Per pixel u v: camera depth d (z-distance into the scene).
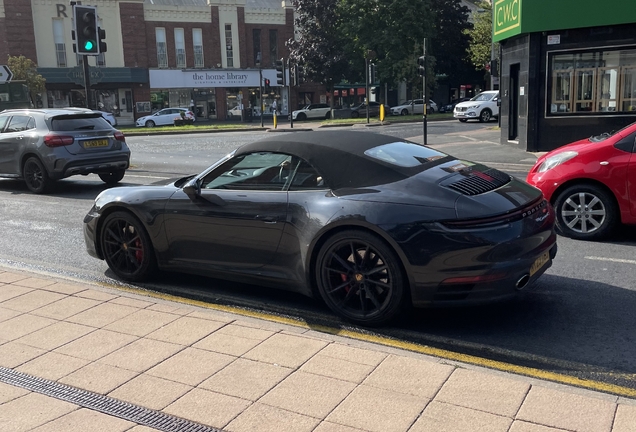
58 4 43.44
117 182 12.80
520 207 4.34
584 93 14.95
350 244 4.40
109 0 44.66
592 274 5.70
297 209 4.63
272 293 5.38
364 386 3.31
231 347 3.87
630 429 2.82
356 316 4.50
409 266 4.14
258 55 47.38
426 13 42.03
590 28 14.52
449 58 51.50
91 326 4.30
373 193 4.39
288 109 51.69
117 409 3.16
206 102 49.06
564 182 6.94
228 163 5.11
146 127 41.12
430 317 4.71
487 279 4.09
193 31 47.78
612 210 6.75
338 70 44.84
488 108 31.47
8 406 3.21
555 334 4.34
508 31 16.39
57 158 11.05
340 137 5.08
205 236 5.12
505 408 3.04
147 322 4.34
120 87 45.66
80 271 6.14
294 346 3.87
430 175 4.51
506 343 4.20
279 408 3.11
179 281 5.76
